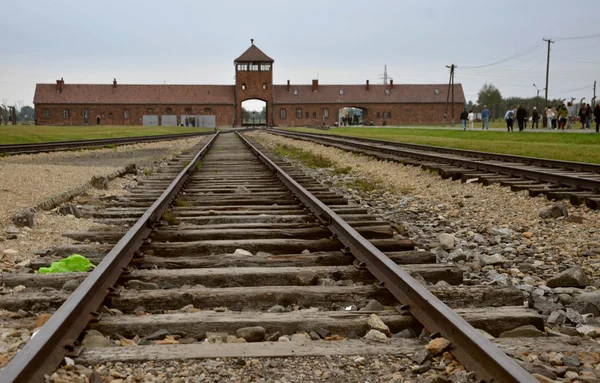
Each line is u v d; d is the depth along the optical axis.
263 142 39.09
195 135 58.28
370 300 4.75
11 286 5.18
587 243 7.21
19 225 7.82
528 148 22.55
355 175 16.47
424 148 24.55
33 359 3.09
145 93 120.19
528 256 6.89
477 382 3.10
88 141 30.95
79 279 5.24
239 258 5.93
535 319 4.15
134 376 3.32
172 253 6.48
